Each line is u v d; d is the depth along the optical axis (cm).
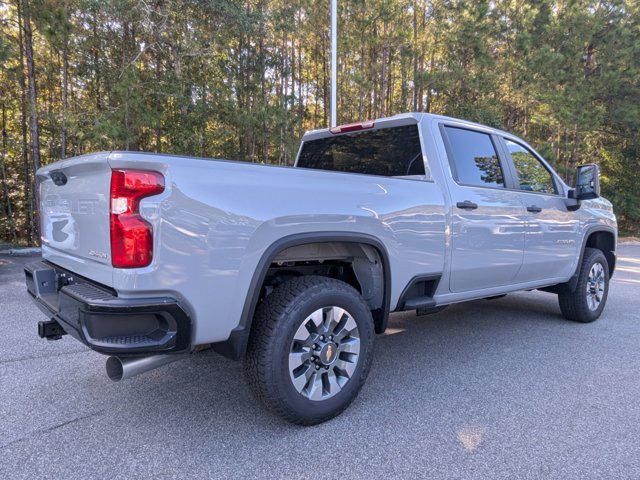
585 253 504
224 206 227
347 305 274
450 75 1692
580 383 335
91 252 232
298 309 251
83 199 237
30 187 1580
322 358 264
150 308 207
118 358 224
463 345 425
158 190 209
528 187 432
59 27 1054
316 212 261
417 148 355
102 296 212
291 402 252
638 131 2203
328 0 1633
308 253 289
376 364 375
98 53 1362
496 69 1767
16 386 323
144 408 291
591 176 446
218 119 1462
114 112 1149
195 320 222
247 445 248
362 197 288
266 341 245
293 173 260
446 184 349
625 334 462
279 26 1614
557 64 1739
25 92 1443
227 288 229
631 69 1977
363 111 1906
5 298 594
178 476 220
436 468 228
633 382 337
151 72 1378
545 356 394
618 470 227
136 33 1351
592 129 1872
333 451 243
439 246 336
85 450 242
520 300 631
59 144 1532
